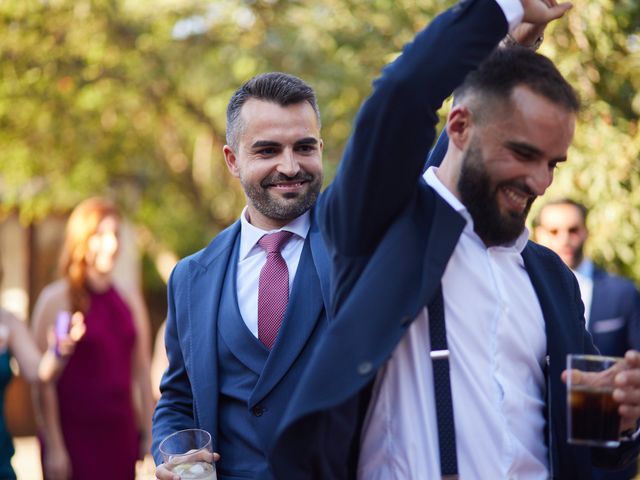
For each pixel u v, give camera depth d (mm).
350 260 2652
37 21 8945
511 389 2645
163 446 3146
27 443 12539
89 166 10664
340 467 2623
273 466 2475
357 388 2445
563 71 5910
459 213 2615
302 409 2426
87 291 6152
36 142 10219
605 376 2486
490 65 2535
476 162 2549
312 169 3480
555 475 2701
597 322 5254
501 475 2594
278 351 3258
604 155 6090
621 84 6195
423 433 2604
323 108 7988
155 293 14078
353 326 2502
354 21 7914
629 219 6262
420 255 2586
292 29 8461
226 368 3342
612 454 2846
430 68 2459
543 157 2520
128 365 6266
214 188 11148
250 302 3406
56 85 9422
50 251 12898
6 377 5801
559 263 2898
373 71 7820
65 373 6000
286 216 3451
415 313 2506
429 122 2508
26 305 12781
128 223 11359
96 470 6031
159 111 10039
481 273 2668
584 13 5879
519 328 2695
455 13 2500
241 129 3510
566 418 2693
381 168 2525
